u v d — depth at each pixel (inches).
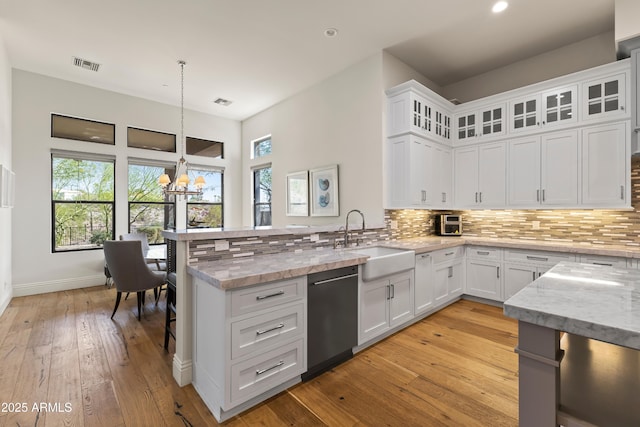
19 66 165.6
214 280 68.1
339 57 155.6
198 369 80.7
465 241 153.6
